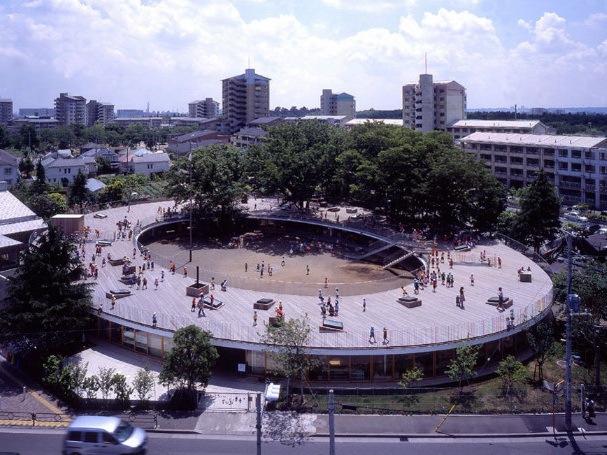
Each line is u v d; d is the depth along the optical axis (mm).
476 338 54094
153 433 42750
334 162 112938
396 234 96500
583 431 42219
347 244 106500
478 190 96375
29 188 135625
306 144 117375
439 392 50062
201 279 75375
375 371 53344
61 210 122312
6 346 57875
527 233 94312
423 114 183500
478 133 161750
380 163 101188
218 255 101312
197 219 112000
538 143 142250
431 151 101875
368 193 103188
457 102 185125
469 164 96500
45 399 48750
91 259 83688
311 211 118500
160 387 51062
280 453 39594
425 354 53625
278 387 47344
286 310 62625
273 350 51156
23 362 55469
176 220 112250
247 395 48844
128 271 76250
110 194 141500
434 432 42344
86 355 59188
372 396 48719
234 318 60031
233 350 55312
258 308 63219
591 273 57906
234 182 113250
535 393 48625
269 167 109812
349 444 40812
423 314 60688
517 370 49750
